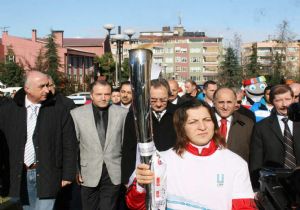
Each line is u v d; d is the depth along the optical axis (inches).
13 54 1936.5
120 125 228.2
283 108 193.8
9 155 194.4
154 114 195.2
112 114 228.8
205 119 112.4
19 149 193.3
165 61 4224.9
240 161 113.5
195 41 4202.8
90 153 225.0
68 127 201.5
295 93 247.4
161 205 107.2
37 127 194.9
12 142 194.2
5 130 195.5
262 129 197.5
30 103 196.4
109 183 225.9
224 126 213.0
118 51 828.6
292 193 108.1
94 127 225.8
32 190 195.3
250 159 199.5
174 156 113.5
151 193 106.3
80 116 227.3
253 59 1834.4
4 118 195.8
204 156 112.4
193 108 113.1
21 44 2352.4
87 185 225.1
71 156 201.6
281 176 122.7
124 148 200.4
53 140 196.9
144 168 103.2
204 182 110.8
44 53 1878.7
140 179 104.2
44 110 197.0
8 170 194.7
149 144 102.4
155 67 235.6
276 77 1525.6
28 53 2343.8
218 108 212.2
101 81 229.8
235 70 1815.9
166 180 109.3
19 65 1681.8
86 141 225.1
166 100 194.5
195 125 112.0
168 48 4220.0
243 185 112.0
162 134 192.9
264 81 409.1
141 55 96.8
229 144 210.1
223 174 111.0
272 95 197.3
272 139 194.4
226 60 1841.8
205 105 114.0
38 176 193.2
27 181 194.4
